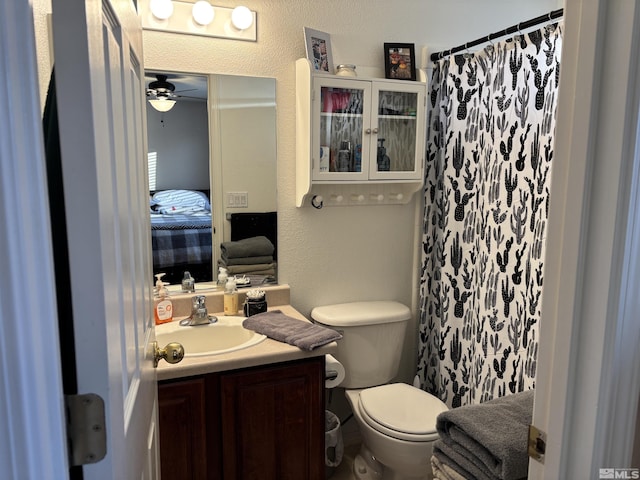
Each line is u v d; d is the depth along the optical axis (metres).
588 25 0.67
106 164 0.65
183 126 2.04
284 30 2.14
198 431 1.65
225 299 2.08
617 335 0.69
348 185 2.36
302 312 2.38
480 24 2.51
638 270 0.69
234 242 2.18
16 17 0.49
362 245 2.46
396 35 2.35
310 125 2.09
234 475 1.73
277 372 1.74
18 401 0.52
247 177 2.17
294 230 2.30
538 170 1.85
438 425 1.30
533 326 1.90
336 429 2.24
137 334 0.93
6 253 0.50
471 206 2.22
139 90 1.10
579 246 0.71
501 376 2.07
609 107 0.66
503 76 2.00
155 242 2.05
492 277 2.11
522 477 1.13
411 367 2.63
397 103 2.29
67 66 0.56
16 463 0.53
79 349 0.59
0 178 0.49
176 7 1.95
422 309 2.54
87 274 0.59
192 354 1.67
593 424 0.72
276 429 1.78
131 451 0.81
